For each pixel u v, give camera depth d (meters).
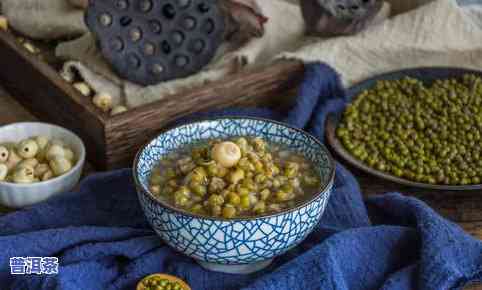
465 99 1.33
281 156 1.00
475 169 1.16
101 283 0.92
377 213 1.08
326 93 1.36
